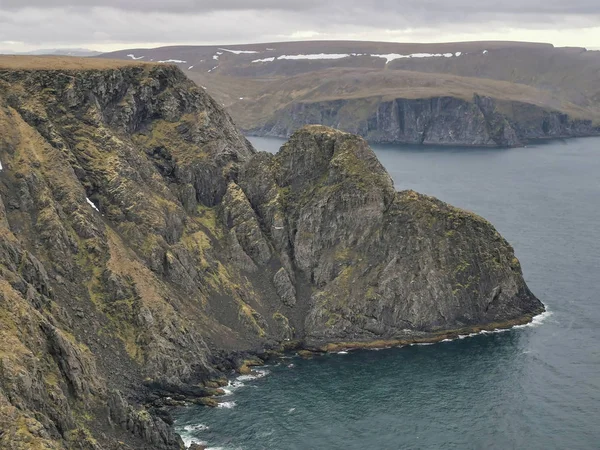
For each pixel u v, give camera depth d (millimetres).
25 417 112062
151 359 160875
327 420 151000
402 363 178500
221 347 178000
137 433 135250
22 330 128750
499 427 147000
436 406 156250
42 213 169750
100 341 158500
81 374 134875
